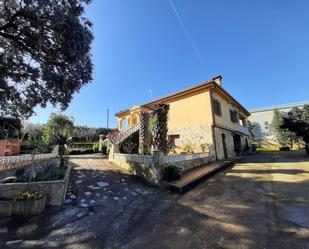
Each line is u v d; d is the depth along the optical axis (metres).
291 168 10.24
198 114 15.38
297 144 25.72
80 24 7.91
